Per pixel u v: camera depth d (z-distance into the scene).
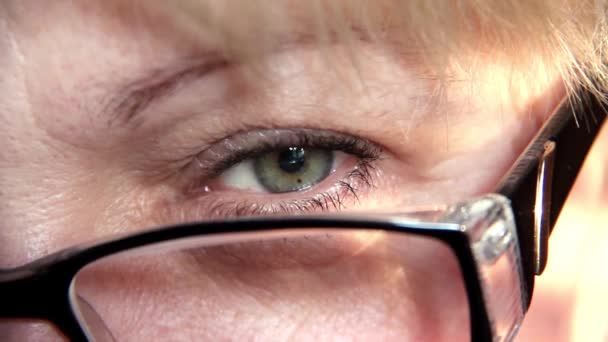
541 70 0.18
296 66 0.18
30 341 0.19
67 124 0.18
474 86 0.18
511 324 0.19
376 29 0.17
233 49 0.17
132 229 0.19
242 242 0.19
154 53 0.17
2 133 0.18
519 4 0.17
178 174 0.19
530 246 0.19
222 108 0.18
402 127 0.18
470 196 0.19
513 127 0.19
